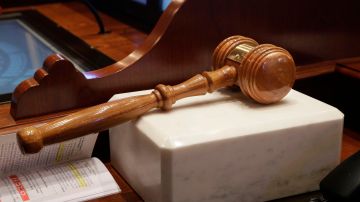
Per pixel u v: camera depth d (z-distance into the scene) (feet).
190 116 2.49
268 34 3.23
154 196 2.44
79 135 2.34
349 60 3.51
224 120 2.45
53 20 4.81
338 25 3.43
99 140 2.95
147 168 2.46
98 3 5.22
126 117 2.43
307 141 2.54
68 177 2.62
